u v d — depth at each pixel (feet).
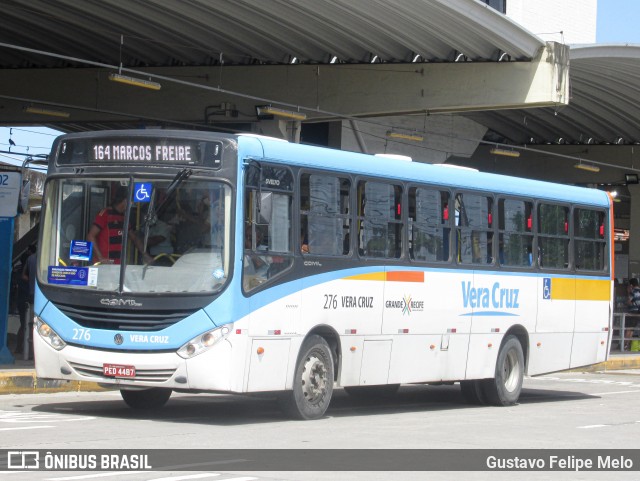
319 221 45.14
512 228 57.93
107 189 42.14
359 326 47.11
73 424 41.04
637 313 111.96
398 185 49.93
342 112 95.25
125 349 40.68
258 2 81.15
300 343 43.86
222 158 41.22
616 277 141.18
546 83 89.30
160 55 98.78
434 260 52.03
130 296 40.70
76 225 42.45
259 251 41.88
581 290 63.46
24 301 67.36
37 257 43.09
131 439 36.86
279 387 42.96
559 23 136.46
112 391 58.49
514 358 58.29
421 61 92.84
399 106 93.40
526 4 131.75
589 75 106.93
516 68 90.17
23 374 54.54
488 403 57.88
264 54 95.55
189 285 40.47
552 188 61.57
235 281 40.57
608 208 66.39
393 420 47.78
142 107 101.30
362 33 87.35
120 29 89.71
